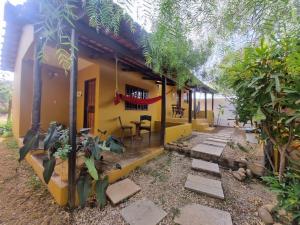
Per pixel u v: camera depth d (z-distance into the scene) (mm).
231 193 2781
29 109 5012
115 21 1176
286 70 1354
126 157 3807
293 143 1601
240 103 1818
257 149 4438
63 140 2490
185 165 3848
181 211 2307
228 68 1894
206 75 3645
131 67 5215
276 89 1319
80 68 5809
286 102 1343
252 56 1529
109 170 3047
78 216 2215
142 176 3277
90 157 2578
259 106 1526
